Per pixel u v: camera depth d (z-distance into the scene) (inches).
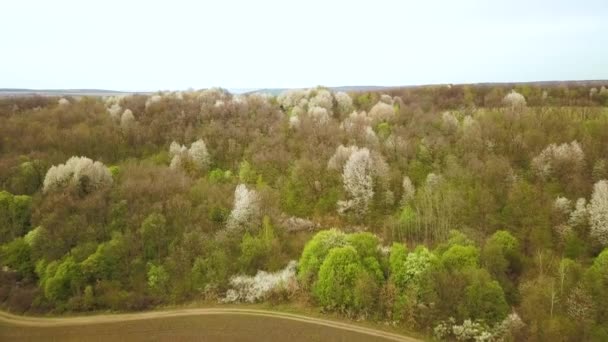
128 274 2871.6
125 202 3304.6
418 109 5359.3
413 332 2356.1
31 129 4640.8
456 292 2363.4
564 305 2315.5
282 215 3649.1
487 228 3157.0
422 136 4466.0
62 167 3560.5
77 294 2719.0
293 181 4008.4
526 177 3673.7
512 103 5315.0
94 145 4579.2
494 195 3405.5
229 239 3115.2
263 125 5039.4
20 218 3304.6
